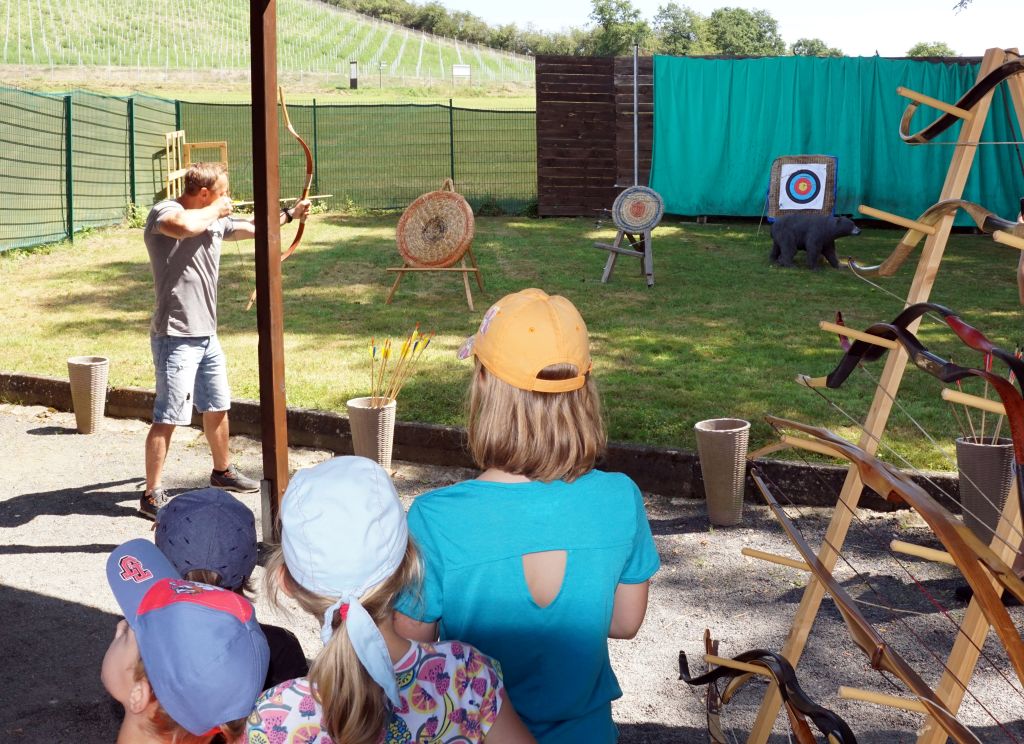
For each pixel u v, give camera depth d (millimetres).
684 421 6730
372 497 1681
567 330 1884
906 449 6125
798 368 8258
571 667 1862
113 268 12805
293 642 2459
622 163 17969
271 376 4785
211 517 2441
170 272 5223
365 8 141750
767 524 5387
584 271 12977
